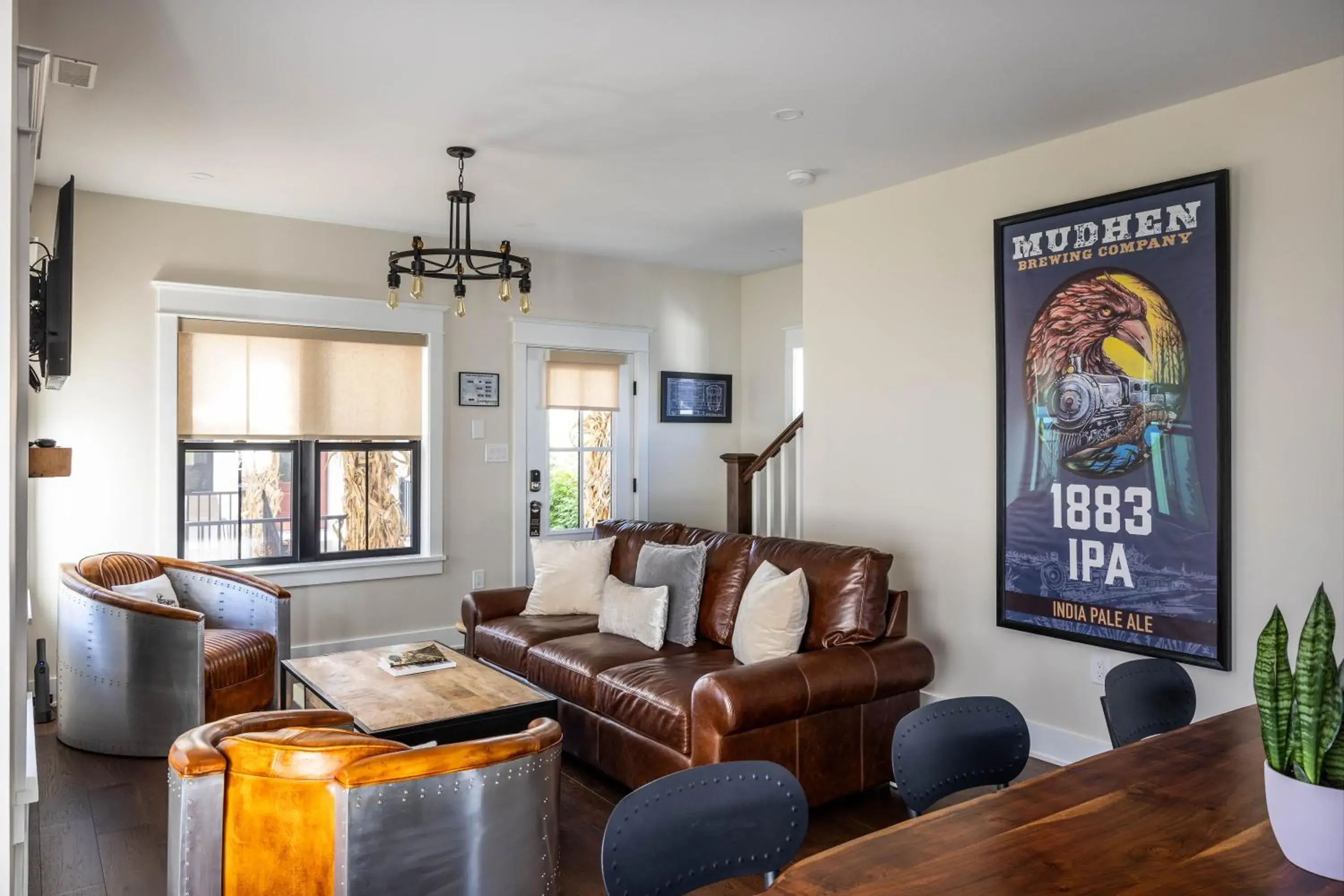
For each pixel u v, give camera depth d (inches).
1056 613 138.9
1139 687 80.4
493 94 122.0
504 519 222.1
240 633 159.2
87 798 126.0
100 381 172.4
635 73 114.8
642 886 51.1
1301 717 49.4
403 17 99.7
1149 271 127.2
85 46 106.7
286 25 101.3
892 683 125.0
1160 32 103.0
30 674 166.4
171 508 178.4
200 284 181.0
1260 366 117.4
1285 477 115.0
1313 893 46.1
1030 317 142.3
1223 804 57.5
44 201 167.2
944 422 158.1
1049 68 113.3
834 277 179.6
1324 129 111.6
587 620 165.5
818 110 128.0
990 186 150.5
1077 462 136.2
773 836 56.6
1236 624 120.1
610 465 239.3
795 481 204.1
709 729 111.1
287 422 193.0
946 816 55.9
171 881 74.2
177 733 140.5
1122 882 47.3
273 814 72.5
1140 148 130.0
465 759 77.2
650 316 244.8
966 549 154.4
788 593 129.3
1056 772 63.1
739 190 170.4
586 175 160.6
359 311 200.4
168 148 145.6
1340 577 110.4
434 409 210.5
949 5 96.4
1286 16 99.3
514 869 81.7
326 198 177.0
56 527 168.4
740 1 95.8
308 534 198.7
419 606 210.1
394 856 73.9
